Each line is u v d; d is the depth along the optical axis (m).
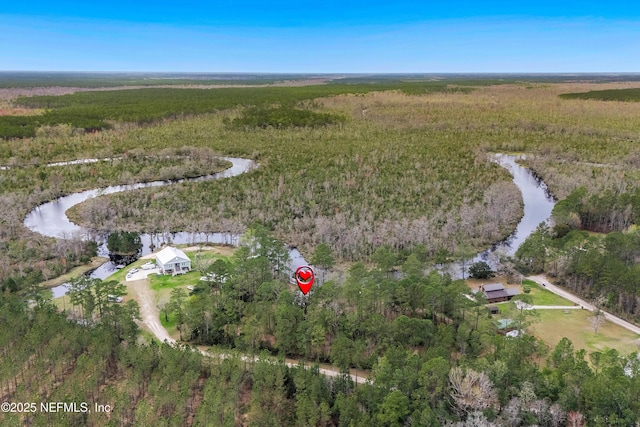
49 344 73.19
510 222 142.25
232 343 81.00
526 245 110.94
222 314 82.75
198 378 70.69
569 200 135.12
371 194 154.50
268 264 96.75
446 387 61.78
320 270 106.69
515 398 59.69
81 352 74.19
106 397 65.38
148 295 96.62
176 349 70.75
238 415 64.81
